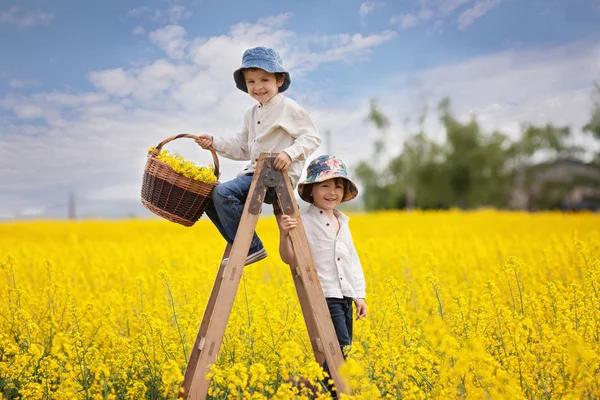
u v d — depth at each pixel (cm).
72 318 568
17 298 649
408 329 528
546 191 5800
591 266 646
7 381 488
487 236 1493
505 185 5831
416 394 411
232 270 447
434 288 573
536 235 1497
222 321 443
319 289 462
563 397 402
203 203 470
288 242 480
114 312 652
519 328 489
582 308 529
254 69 484
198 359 440
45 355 573
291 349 396
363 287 530
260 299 652
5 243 1548
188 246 1305
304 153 470
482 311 550
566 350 445
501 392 399
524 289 632
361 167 5569
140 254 1135
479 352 391
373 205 5634
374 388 380
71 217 3106
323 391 454
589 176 5753
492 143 5744
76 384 434
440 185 5662
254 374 384
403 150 5609
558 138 5850
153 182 461
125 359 504
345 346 469
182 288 675
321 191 527
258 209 454
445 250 1071
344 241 530
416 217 2370
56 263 1039
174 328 537
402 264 885
